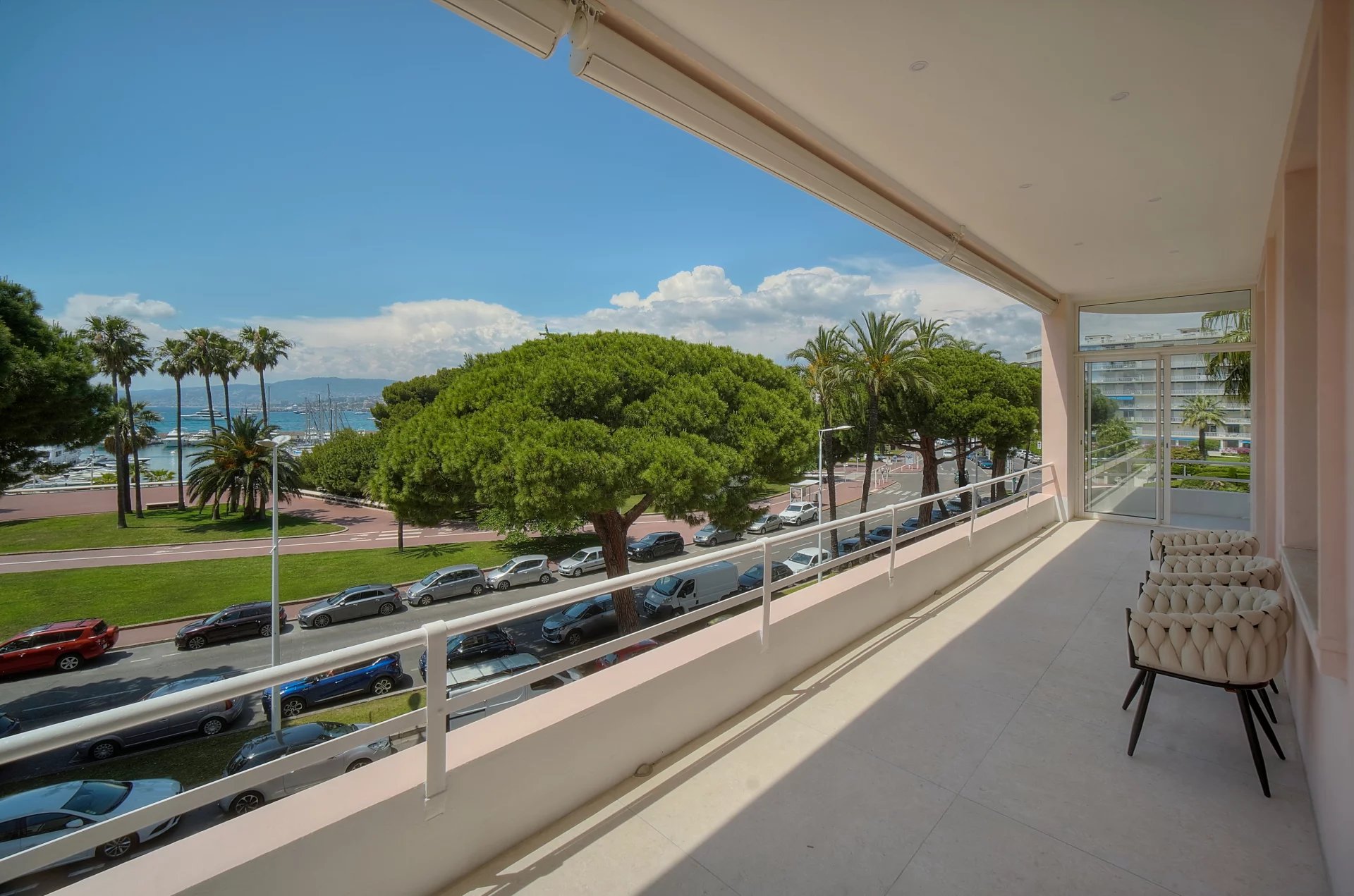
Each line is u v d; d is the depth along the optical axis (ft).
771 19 8.43
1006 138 11.96
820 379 87.92
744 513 55.47
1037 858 6.83
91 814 18.20
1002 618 14.66
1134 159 12.76
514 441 46.78
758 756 8.78
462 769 6.31
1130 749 8.81
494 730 7.02
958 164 13.16
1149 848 6.98
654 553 98.37
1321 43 6.70
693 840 7.07
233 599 85.92
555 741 7.27
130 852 18.74
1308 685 8.27
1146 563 19.81
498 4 7.25
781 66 9.59
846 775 8.34
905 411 90.12
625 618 57.31
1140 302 26.96
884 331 82.84
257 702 45.42
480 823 6.51
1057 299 27.89
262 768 4.87
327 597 85.71
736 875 6.55
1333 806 6.41
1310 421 10.52
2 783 36.88
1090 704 10.37
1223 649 8.04
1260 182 13.80
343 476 153.28
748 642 10.22
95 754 40.50
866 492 84.74
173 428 375.66
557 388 50.85
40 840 17.74
